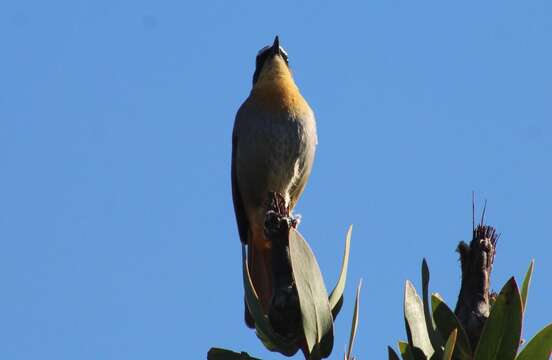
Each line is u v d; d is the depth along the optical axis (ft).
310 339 24.62
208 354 25.63
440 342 23.40
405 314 24.45
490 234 24.86
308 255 24.93
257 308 27.17
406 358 25.21
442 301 23.52
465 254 24.67
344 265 26.76
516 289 21.94
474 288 24.27
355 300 24.35
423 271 23.85
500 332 21.94
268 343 27.35
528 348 21.79
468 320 23.98
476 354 22.04
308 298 24.75
